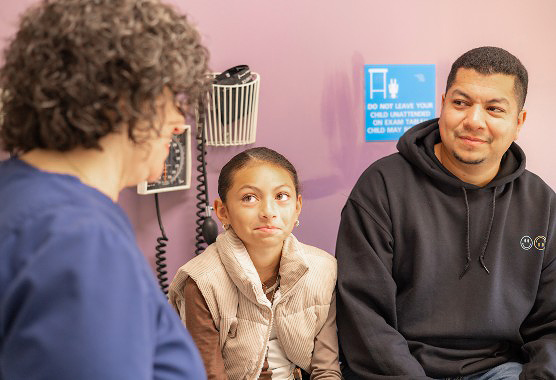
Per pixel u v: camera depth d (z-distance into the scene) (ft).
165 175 4.92
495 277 4.45
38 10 2.07
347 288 4.50
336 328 4.65
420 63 5.74
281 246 4.41
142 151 2.23
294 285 4.35
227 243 4.32
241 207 4.22
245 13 5.21
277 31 5.32
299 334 4.41
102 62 1.94
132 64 1.97
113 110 2.03
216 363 4.14
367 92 5.62
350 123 5.62
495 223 4.53
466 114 4.34
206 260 4.35
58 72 1.95
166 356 2.07
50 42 1.95
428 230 4.51
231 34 5.19
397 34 5.64
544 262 4.58
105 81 1.97
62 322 1.72
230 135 5.18
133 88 2.02
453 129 4.39
